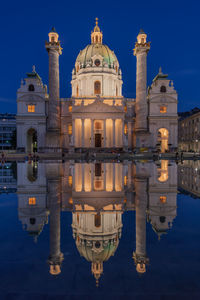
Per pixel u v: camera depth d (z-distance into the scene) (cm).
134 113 7538
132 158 4662
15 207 769
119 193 1016
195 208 753
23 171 2058
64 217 644
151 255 389
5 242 456
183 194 1002
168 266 348
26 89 7281
